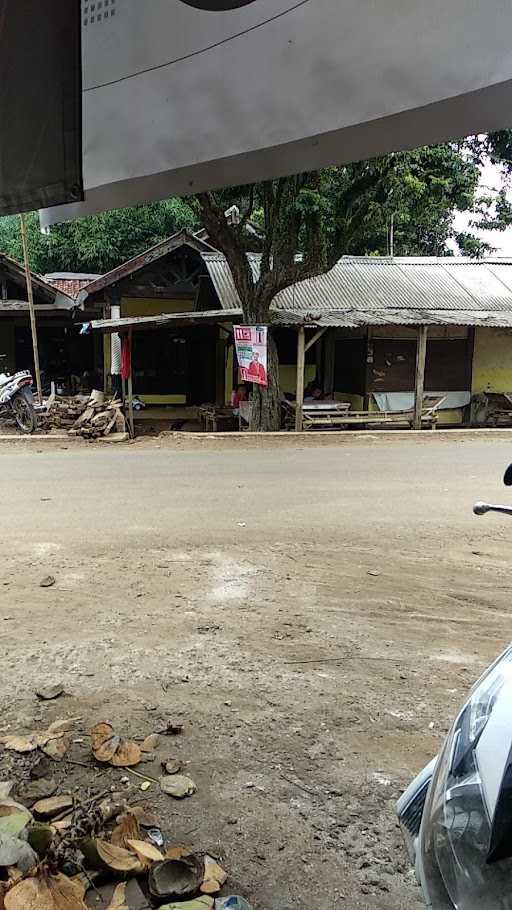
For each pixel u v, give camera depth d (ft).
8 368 61.93
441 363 55.52
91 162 7.05
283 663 12.58
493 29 5.11
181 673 12.15
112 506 24.64
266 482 29.45
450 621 14.57
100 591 16.08
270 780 9.18
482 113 5.46
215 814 8.51
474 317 51.34
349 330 56.03
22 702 11.14
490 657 12.92
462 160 41.96
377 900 7.21
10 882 6.72
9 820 7.64
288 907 7.10
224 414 51.01
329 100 5.85
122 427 44.83
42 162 7.18
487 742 4.64
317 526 22.06
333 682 11.89
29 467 32.99
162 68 6.53
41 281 55.06
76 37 6.82
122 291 54.90
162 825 8.28
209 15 6.22
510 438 46.34
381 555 19.06
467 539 20.71
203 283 56.34
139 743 10.00
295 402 50.31
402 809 5.87
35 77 7.01
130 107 6.75
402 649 13.23
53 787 8.85
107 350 58.44
